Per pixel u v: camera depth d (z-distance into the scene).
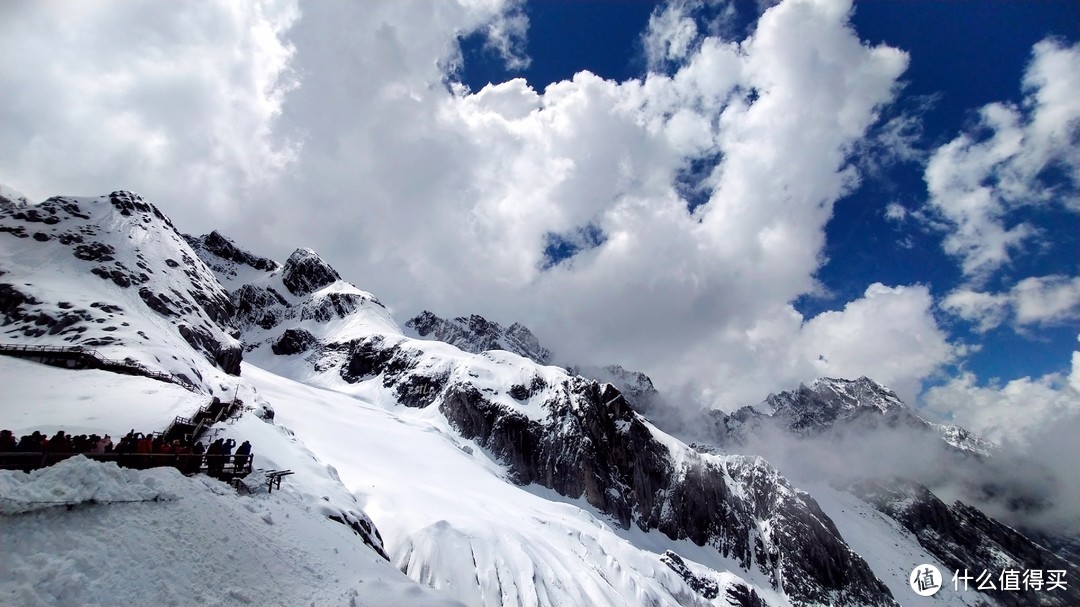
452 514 104.81
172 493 24.64
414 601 26.42
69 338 78.00
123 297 102.56
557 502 167.12
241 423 56.12
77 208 125.81
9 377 58.47
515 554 99.56
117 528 20.86
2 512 18.66
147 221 136.38
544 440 199.75
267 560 25.19
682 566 158.62
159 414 49.72
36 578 17.20
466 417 198.62
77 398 53.28
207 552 22.88
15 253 102.31
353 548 34.03
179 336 101.31
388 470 119.94
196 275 134.38
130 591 18.89
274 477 36.91
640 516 199.00
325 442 119.44
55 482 20.80
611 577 116.94
